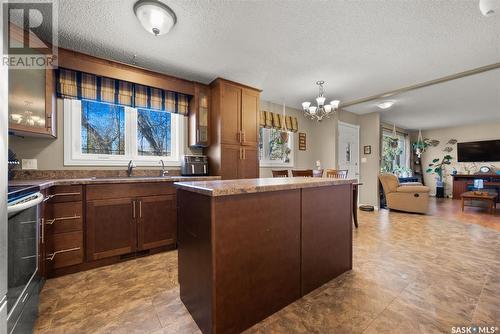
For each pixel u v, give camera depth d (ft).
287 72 10.34
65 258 6.61
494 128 21.77
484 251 8.16
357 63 9.49
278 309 4.85
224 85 10.68
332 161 16.67
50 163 8.07
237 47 8.20
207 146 11.19
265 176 15.05
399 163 25.20
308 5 6.13
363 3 6.06
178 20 6.66
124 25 6.88
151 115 10.47
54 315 4.79
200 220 4.28
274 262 4.80
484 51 8.48
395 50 8.43
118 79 8.56
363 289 5.66
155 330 4.34
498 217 13.96
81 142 8.80
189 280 4.78
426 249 8.39
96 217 7.11
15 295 3.69
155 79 9.28
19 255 3.88
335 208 6.31
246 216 4.34
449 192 24.23
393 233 10.50
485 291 5.50
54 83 7.70
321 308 4.93
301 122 17.06
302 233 5.38
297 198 5.29
